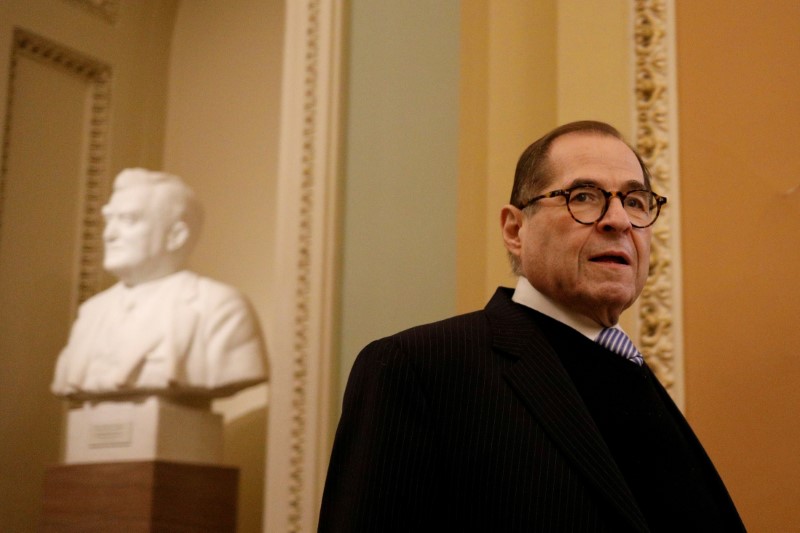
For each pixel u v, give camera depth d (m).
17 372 3.70
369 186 2.93
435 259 2.79
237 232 4.19
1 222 3.69
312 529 2.71
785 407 2.37
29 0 3.84
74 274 3.98
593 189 1.50
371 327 2.83
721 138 2.55
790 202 2.47
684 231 2.54
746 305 2.45
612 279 1.47
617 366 1.46
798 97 2.52
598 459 1.29
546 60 2.87
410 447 1.32
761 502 2.34
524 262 1.55
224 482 3.19
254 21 4.37
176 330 3.16
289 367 2.84
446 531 1.31
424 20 2.98
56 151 3.97
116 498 2.98
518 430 1.33
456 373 1.39
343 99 3.00
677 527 1.35
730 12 2.61
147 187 3.40
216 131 4.36
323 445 2.77
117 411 3.14
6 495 3.60
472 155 2.85
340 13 3.05
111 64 4.20
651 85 2.62
